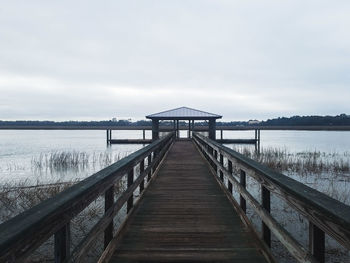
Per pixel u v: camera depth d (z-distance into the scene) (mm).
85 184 2025
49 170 15789
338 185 10812
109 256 2658
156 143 7305
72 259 1682
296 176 12891
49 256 4637
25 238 1175
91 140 56812
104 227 2334
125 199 3178
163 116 20188
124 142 31328
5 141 52062
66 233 1661
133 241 3100
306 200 1610
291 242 1892
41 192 8695
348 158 20156
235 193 8875
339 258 4512
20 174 14500
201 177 7062
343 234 1249
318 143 44000
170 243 3053
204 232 3371
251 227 3258
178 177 7062
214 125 20453
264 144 41375
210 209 4328
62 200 1600
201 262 2646
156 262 2645
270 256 2561
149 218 3887
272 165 14719
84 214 6605
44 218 1323
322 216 1437
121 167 2922
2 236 1083
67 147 34969
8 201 7855
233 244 3037
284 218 6449
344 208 1400
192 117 20125
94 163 17938
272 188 2266
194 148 15281
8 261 1068
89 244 1968
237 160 3727
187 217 3934
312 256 1589
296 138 66438
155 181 6555
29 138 67438
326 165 15734
